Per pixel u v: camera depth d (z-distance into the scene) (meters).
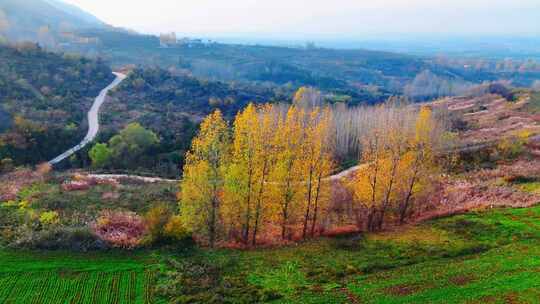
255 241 44.56
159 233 42.00
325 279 35.62
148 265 38.00
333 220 51.94
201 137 44.09
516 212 47.41
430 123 54.78
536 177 61.59
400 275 35.44
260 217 44.72
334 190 57.66
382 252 40.53
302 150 44.59
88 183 66.19
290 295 33.31
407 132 50.62
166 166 86.12
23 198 55.34
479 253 38.66
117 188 64.81
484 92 169.50
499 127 106.38
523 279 32.78
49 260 38.06
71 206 54.12
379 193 48.59
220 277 36.38
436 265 36.78
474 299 30.69
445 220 47.94
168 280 35.66
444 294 31.72
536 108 120.69
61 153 93.00
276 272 37.03
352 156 91.44
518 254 37.31
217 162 43.50
